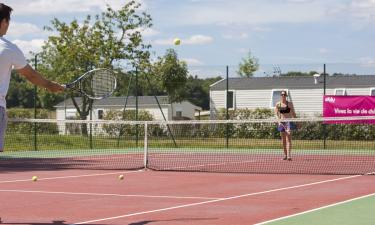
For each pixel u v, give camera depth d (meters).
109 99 38.38
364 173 12.27
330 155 18.08
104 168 13.84
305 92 38.06
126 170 13.31
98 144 23.30
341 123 21.33
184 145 22.75
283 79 39.47
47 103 36.56
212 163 15.26
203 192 9.10
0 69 5.47
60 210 7.29
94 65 27.77
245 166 14.25
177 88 29.67
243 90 39.66
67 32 27.97
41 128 25.33
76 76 27.73
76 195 8.77
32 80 5.70
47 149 21.81
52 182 10.66
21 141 23.44
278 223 6.27
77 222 6.43
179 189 9.53
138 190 9.41
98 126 25.33
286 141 15.85
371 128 22.80
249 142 23.08
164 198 8.41
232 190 9.35
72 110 41.59
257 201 8.02
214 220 6.50
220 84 39.91
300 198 8.30
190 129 23.86
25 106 33.66
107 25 28.08
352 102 21.17
